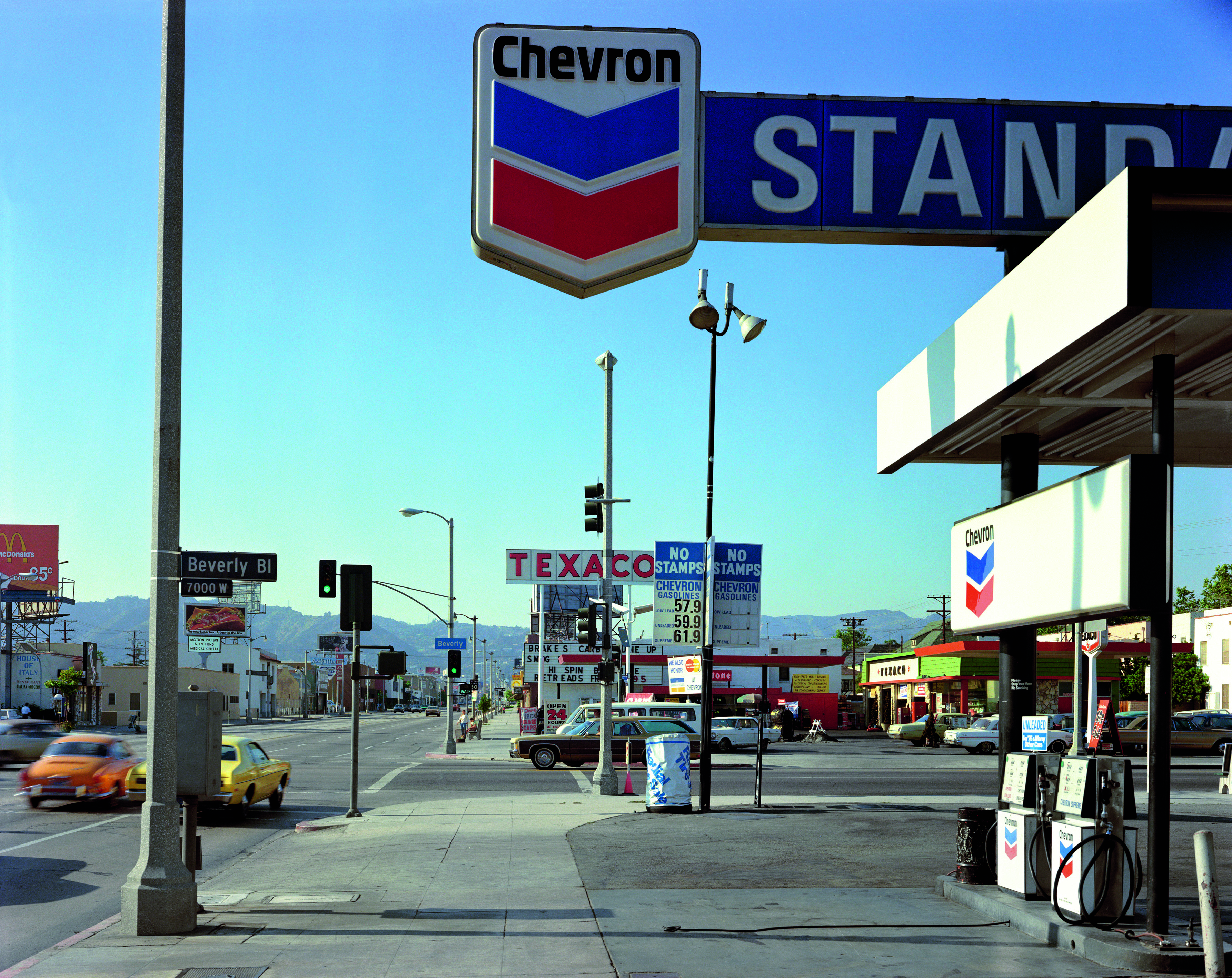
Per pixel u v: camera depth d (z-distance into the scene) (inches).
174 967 304.8
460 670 1657.2
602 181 442.3
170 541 374.3
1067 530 360.5
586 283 442.6
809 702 2657.5
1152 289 305.1
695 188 441.1
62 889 479.5
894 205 442.3
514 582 2596.0
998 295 381.4
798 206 441.1
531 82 443.5
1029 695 465.7
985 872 417.4
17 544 3496.6
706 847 569.9
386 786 1060.5
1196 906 387.2
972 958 317.4
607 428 995.9
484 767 1348.4
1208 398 424.2
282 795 878.4
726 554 808.3
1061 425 482.9
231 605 4621.1
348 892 434.3
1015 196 442.6
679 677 1363.2
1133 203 291.1
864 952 324.8
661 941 340.2
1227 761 956.0
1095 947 313.3
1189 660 2308.1
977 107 445.7
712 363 799.1
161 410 379.6
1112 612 343.6
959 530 475.2
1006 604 415.5
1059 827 364.5
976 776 1203.9
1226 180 292.8
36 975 297.4
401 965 306.7
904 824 685.9
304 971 299.7
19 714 2847.0
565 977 292.5
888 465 515.2
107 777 823.7
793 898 418.9
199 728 376.5
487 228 438.9
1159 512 319.6
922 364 464.1
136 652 5708.7
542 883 455.8
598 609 984.3
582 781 1114.1
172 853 360.2
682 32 446.0
